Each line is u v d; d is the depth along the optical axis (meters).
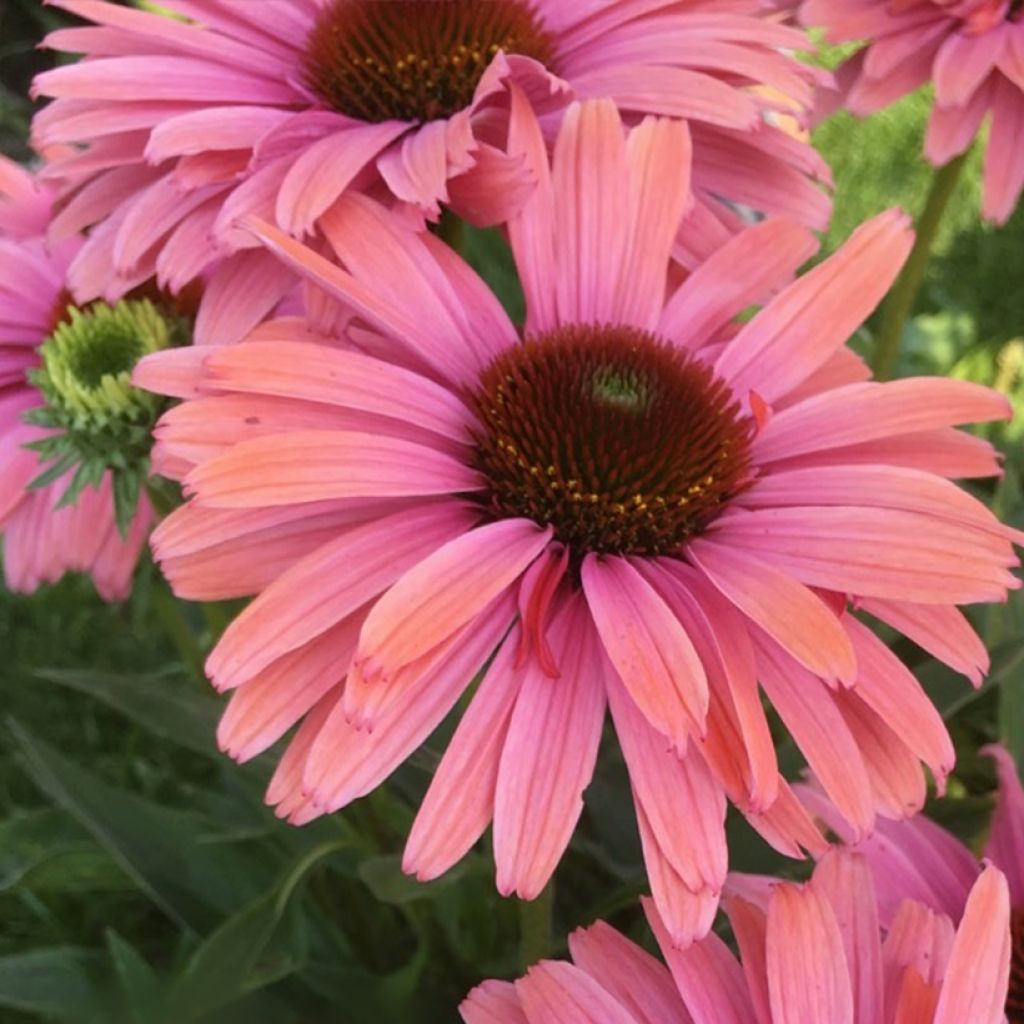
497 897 0.24
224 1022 0.22
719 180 0.21
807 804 0.18
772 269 0.19
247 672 0.14
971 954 0.14
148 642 0.36
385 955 0.25
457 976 0.24
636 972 0.16
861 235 0.18
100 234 0.20
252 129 0.19
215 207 0.19
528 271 0.18
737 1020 0.15
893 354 0.27
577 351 0.17
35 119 0.19
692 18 0.21
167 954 0.29
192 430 0.15
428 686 0.14
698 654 0.15
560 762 0.14
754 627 0.15
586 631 0.15
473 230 0.33
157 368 0.16
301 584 0.14
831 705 0.15
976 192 0.50
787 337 0.18
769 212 0.21
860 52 0.26
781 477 0.17
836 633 0.14
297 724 0.22
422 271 0.17
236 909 0.24
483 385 0.17
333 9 0.20
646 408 0.16
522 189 0.17
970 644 0.16
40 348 0.20
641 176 0.18
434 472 0.15
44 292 0.22
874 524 0.15
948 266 0.47
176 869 0.24
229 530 0.15
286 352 0.16
